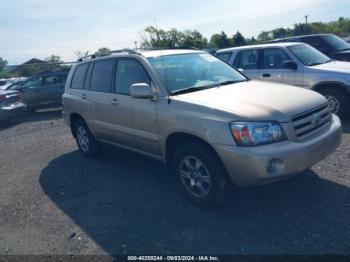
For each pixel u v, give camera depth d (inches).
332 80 273.0
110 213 162.7
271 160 131.0
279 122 135.9
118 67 199.8
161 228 144.8
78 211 169.0
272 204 154.0
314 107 149.6
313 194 159.2
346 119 283.0
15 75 960.9
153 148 177.0
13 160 275.4
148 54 189.0
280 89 166.2
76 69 247.0
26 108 482.9
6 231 158.1
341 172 178.9
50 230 154.0
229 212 151.0
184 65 187.8
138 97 165.9
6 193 204.1
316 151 141.1
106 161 238.1
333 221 136.1
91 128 228.5
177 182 165.0
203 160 147.5
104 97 206.4
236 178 138.5
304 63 295.3
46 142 324.2
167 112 160.6
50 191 198.7
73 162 246.1
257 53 325.7
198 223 145.3
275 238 129.3
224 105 143.9
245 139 133.3
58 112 534.9
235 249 125.7
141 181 196.4
